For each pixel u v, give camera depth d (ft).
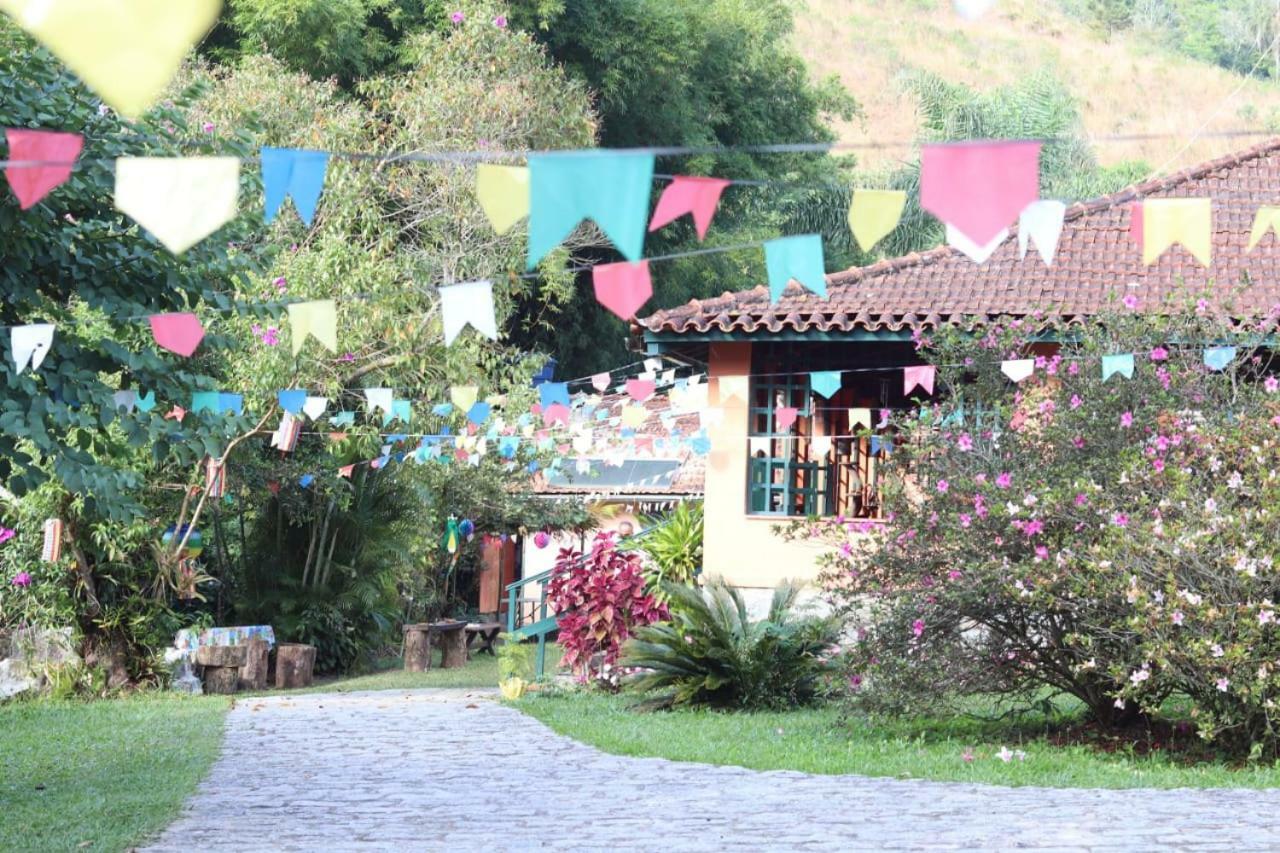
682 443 49.44
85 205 28.19
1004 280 51.96
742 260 101.96
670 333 50.47
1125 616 31.60
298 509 63.77
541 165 12.48
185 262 30.14
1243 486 31.71
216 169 12.96
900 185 128.16
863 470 51.65
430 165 70.59
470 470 68.74
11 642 52.19
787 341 50.42
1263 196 55.88
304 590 64.59
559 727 39.45
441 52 74.54
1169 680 31.53
